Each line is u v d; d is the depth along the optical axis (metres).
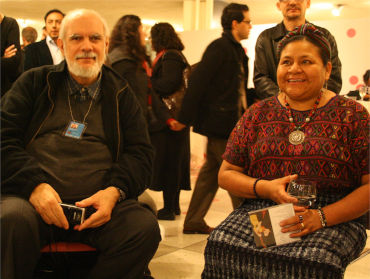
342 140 1.56
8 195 1.72
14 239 1.61
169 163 3.60
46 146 1.84
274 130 1.65
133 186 1.87
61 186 1.80
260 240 1.50
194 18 8.39
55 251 1.75
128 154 1.95
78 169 1.84
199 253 2.80
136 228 1.76
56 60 3.59
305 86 1.58
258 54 2.81
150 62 3.54
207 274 1.63
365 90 3.71
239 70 2.94
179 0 8.76
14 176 1.71
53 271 1.96
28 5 9.94
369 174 1.55
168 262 2.63
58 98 1.90
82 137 1.87
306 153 1.58
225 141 2.96
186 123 3.02
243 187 1.67
